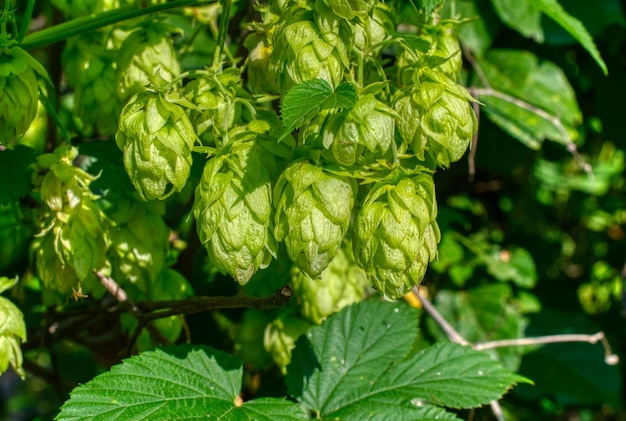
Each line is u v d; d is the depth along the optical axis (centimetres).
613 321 97
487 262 74
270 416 45
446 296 72
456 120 41
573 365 75
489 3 65
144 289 52
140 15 48
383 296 40
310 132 40
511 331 71
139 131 41
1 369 48
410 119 41
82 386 44
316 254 40
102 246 50
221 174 40
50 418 59
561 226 106
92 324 59
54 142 59
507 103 65
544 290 93
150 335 54
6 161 51
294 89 40
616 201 103
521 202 94
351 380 50
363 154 40
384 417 48
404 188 40
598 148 96
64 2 54
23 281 64
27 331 61
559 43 64
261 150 41
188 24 64
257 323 60
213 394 46
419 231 40
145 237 51
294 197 39
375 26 45
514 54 66
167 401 45
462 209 83
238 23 58
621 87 76
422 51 42
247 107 43
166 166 41
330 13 41
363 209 40
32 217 54
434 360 50
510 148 74
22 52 46
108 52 52
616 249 103
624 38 73
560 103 66
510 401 78
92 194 51
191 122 43
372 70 45
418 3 48
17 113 46
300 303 54
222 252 40
